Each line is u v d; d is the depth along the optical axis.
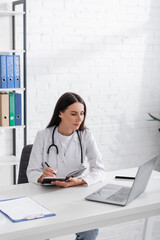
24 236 1.85
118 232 3.53
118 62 4.45
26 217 1.95
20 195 2.32
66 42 4.14
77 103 2.60
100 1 4.24
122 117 4.58
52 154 2.67
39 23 3.98
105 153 4.54
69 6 4.10
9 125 3.66
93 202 2.22
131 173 2.83
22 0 3.61
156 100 4.79
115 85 4.48
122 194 2.33
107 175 2.77
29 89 4.03
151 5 4.54
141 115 4.71
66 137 2.69
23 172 2.84
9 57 3.56
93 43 4.27
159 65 4.73
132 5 4.42
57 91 4.16
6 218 1.96
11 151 4.02
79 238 2.55
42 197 2.30
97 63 4.33
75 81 4.24
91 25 4.23
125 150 4.67
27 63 3.98
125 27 4.42
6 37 3.82
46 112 4.14
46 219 1.96
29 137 4.09
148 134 4.80
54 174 2.51
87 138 2.75
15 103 3.66
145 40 4.57
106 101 4.45
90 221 2.03
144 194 2.39
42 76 4.07
